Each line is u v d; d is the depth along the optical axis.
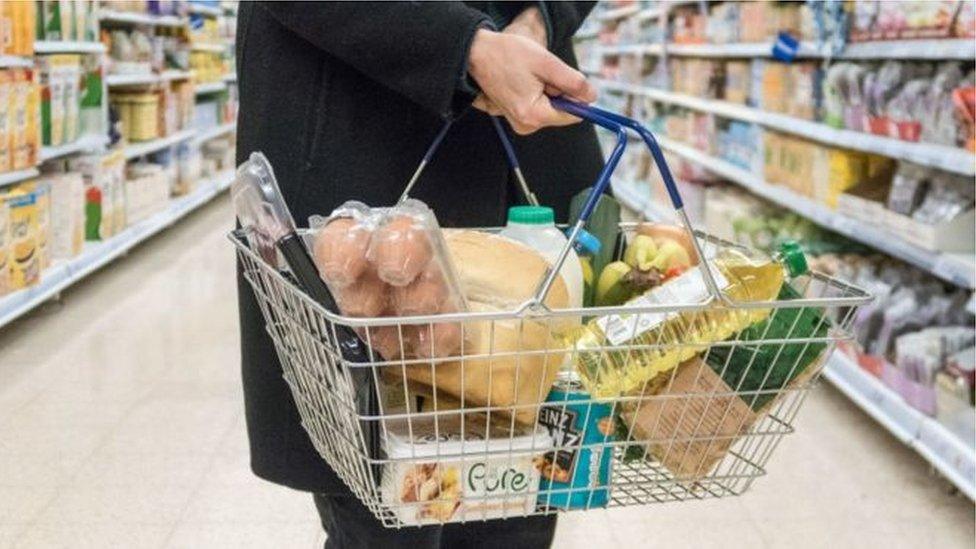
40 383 3.50
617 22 8.89
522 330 0.82
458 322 0.79
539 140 1.33
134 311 4.51
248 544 2.39
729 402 0.89
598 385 0.86
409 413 0.82
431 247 0.79
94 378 3.56
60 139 4.70
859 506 2.66
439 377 0.82
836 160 3.71
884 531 2.52
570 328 0.88
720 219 5.07
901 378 3.03
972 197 2.94
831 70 3.77
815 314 0.89
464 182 1.26
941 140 2.95
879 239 3.25
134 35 6.19
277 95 1.21
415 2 1.00
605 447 0.88
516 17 1.20
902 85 3.27
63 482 2.71
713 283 0.80
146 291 4.91
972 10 2.77
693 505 2.63
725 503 2.65
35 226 4.12
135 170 6.23
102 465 2.82
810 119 4.09
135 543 2.39
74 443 2.97
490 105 1.04
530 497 0.87
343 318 0.77
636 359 0.86
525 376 0.83
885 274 3.52
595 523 2.51
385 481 0.85
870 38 3.40
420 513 0.85
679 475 0.91
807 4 4.04
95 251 4.98
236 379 3.56
